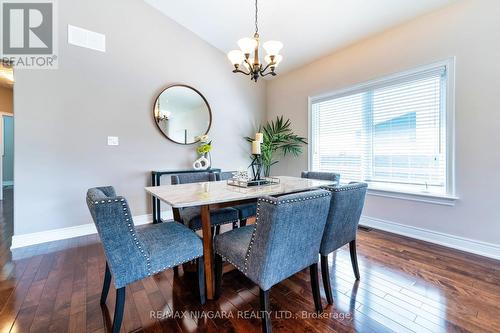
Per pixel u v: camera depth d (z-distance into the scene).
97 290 1.67
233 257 1.37
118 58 3.01
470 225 2.26
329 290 1.51
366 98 3.09
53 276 1.85
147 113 3.26
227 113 4.09
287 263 1.23
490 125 2.12
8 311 1.44
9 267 2.00
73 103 2.73
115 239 1.14
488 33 2.10
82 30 2.76
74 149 2.75
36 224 2.55
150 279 1.83
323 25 2.88
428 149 2.55
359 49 3.11
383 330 1.29
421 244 2.46
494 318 1.37
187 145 3.64
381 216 2.94
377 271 1.92
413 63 2.59
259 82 4.50
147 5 3.22
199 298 1.55
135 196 3.20
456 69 2.29
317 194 1.26
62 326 1.31
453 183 2.34
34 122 2.52
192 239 1.49
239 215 2.19
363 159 3.14
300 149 3.96
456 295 1.59
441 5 2.35
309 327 1.32
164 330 1.30
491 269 1.92
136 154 3.19
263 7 2.79
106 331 1.28
